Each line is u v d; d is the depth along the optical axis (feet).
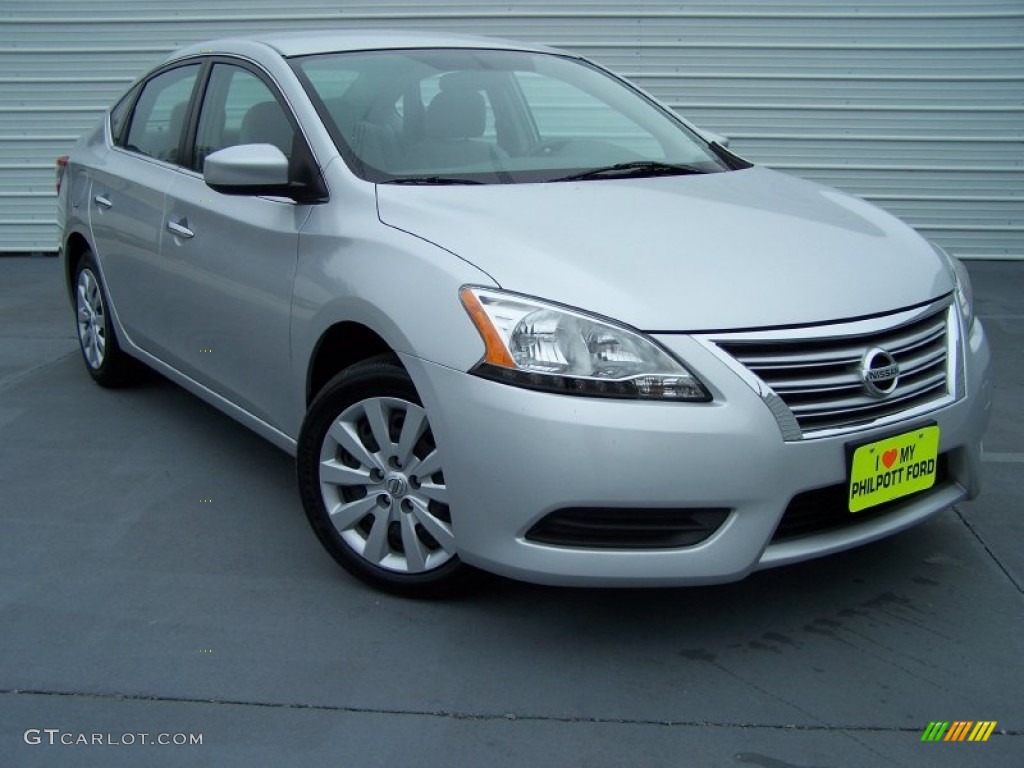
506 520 8.64
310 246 10.52
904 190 25.96
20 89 26.32
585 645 9.34
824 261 9.50
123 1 25.64
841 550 9.04
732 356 8.50
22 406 15.79
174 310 13.30
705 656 9.18
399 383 9.44
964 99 25.29
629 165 11.92
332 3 25.39
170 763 7.72
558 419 8.33
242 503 12.34
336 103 11.50
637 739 8.03
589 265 8.93
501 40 14.03
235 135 12.51
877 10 24.85
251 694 8.58
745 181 11.88
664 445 8.25
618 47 25.34
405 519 9.73
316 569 10.73
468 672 8.91
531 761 7.77
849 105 25.45
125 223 14.44
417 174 10.91
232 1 25.52
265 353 11.36
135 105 15.71
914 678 8.85
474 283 8.89
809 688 8.70
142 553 11.07
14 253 27.27
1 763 7.70
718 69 25.40
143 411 15.57
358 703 8.47
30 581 10.46
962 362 9.79
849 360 8.88
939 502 9.76
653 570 8.54
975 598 10.17
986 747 7.95
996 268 25.67
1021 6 24.59
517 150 12.01
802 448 8.54
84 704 8.42
